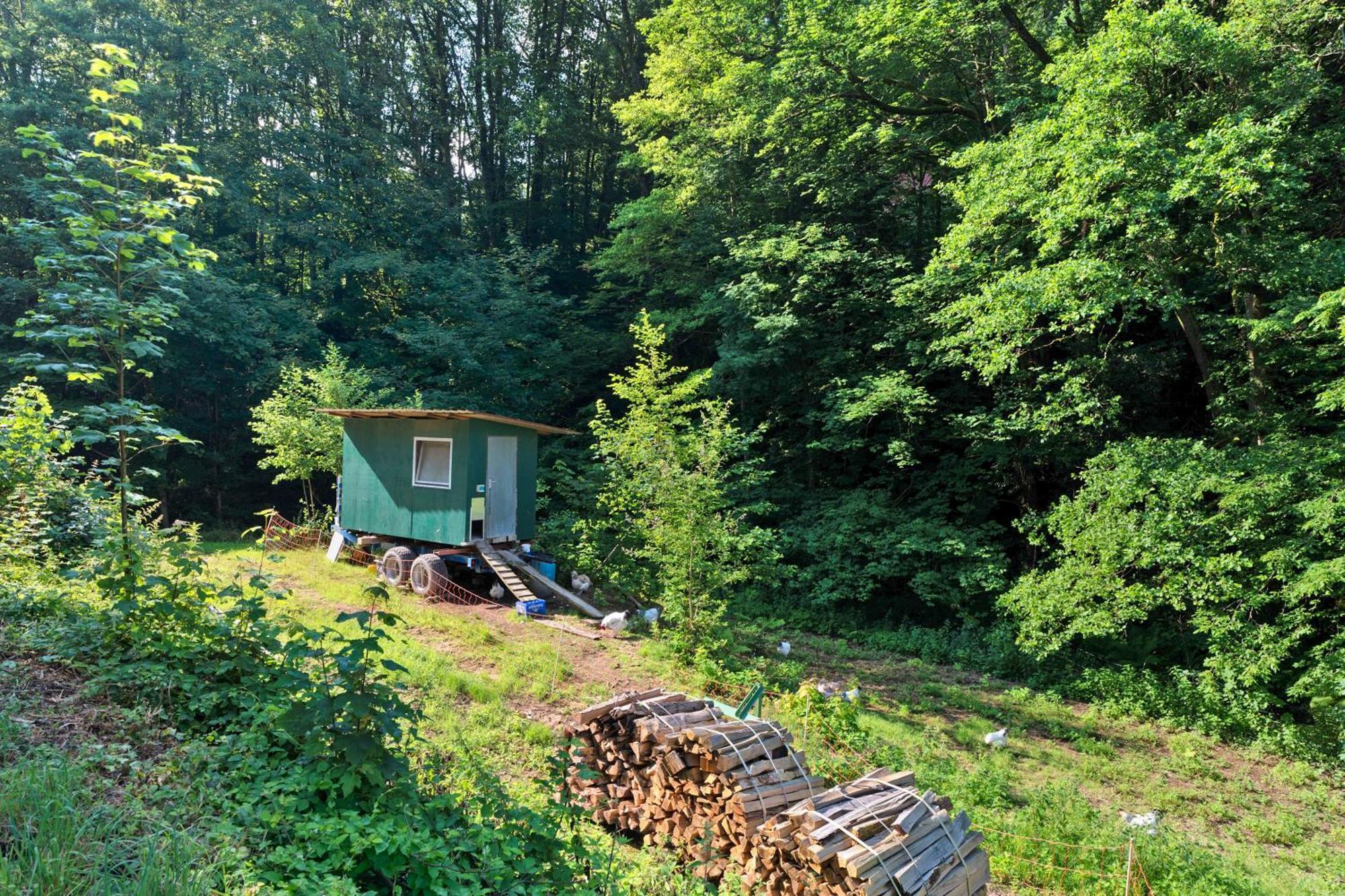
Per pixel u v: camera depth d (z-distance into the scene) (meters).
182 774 4.14
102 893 2.86
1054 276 12.38
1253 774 10.46
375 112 32.09
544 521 18.50
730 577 12.27
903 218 20.78
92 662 5.26
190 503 23.91
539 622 12.95
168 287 6.44
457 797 4.79
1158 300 12.30
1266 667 11.27
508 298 24.17
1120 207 11.31
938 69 18.80
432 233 28.88
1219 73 11.71
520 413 23.30
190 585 5.88
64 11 21.36
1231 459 12.38
